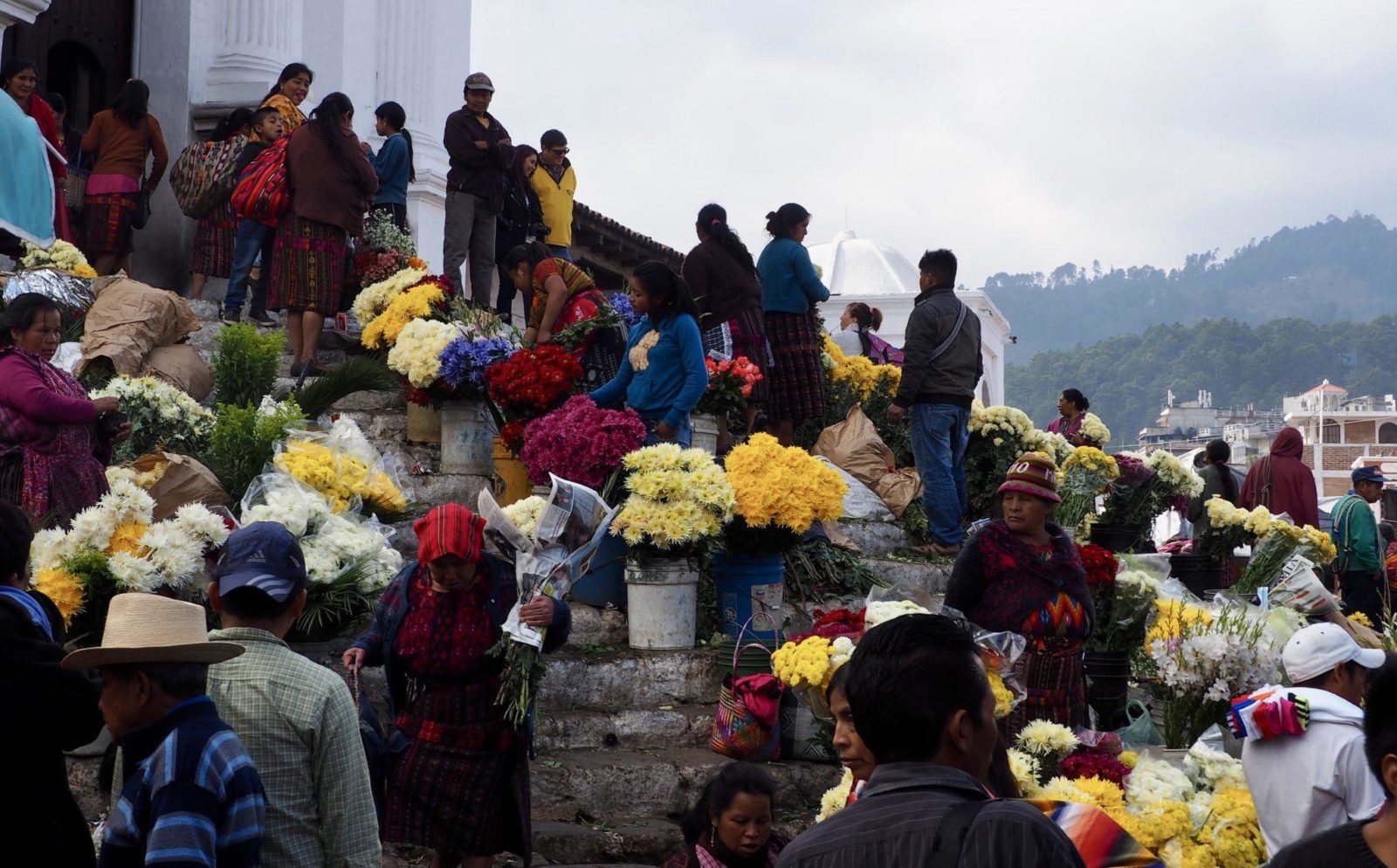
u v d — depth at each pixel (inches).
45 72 441.1
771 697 224.5
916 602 231.3
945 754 97.0
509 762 185.8
